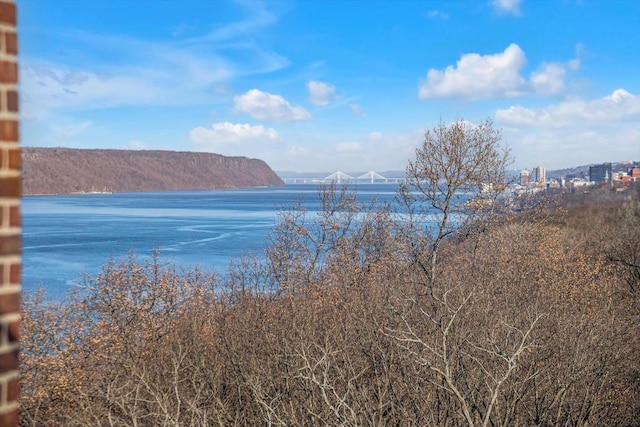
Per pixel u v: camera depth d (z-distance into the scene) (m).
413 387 9.38
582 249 26.86
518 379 9.85
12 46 2.72
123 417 10.25
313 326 12.52
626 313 16.27
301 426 9.33
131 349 12.67
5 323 2.69
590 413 10.25
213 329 13.55
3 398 2.68
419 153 19.53
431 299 13.59
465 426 8.92
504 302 13.59
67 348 12.31
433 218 20.73
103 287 15.35
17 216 2.73
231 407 10.98
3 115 2.69
